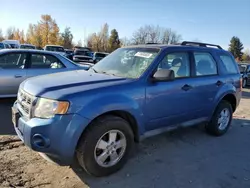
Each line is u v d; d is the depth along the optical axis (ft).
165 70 12.09
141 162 12.66
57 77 11.95
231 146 15.71
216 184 11.05
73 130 9.62
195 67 15.06
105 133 10.60
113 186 10.38
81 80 11.34
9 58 21.93
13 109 11.55
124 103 10.98
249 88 56.54
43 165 11.66
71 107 9.59
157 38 196.75
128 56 14.15
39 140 9.54
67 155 9.70
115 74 12.98
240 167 12.84
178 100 13.71
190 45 15.69
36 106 9.84
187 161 13.14
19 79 22.04
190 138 16.66
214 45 18.08
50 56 23.85
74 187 10.14
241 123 21.49
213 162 13.21
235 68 18.72
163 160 13.07
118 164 11.35
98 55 91.76
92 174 10.72
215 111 16.81
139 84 11.89
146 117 12.27
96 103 10.12
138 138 12.24
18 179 10.39
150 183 10.78
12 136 14.83
